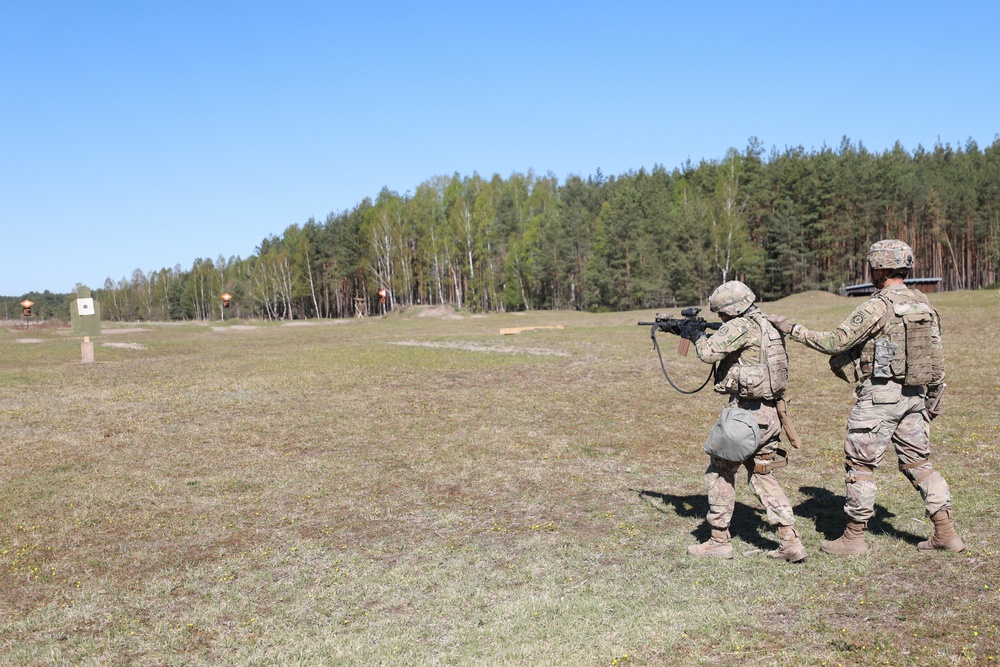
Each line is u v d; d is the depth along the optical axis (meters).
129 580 5.39
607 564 5.25
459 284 91.00
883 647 3.71
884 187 73.00
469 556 5.56
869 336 4.93
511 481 7.71
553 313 60.62
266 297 110.00
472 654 3.96
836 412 10.60
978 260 76.56
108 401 13.66
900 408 4.93
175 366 20.28
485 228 85.56
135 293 156.50
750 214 75.81
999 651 3.56
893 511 5.93
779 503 4.98
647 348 20.45
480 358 19.73
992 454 7.58
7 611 4.91
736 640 3.92
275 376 16.98
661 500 6.82
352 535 6.20
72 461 9.14
